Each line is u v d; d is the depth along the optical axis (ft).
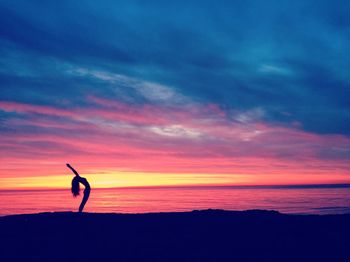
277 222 47.32
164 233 42.11
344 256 35.35
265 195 446.19
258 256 35.19
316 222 47.29
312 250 36.96
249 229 44.09
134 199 379.55
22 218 47.88
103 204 282.15
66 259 33.94
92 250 36.35
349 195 407.64
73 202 317.63
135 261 33.73
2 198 444.55
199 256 35.17
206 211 53.98
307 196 394.93
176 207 236.22
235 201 308.60
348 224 46.21
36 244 37.86
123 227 44.19
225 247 37.63
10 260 33.45
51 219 46.93
